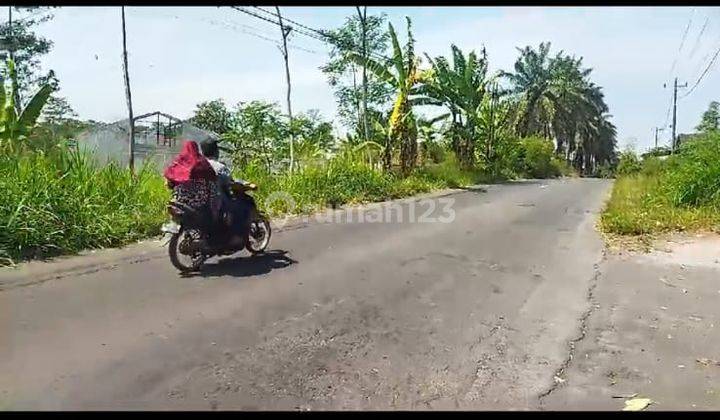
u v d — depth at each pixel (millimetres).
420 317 5352
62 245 7605
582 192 20891
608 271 7359
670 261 7926
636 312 5621
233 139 18266
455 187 22969
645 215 11258
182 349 4418
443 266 7469
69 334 4656
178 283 6277
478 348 4609
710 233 9758
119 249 7934
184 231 6734
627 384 3984
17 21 18812
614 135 62719
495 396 3785
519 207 15008
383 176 18234
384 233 9977
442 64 26328
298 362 4246
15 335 4613
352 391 3811
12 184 7812
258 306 5523
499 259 8023
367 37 20531
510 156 34812
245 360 4250
